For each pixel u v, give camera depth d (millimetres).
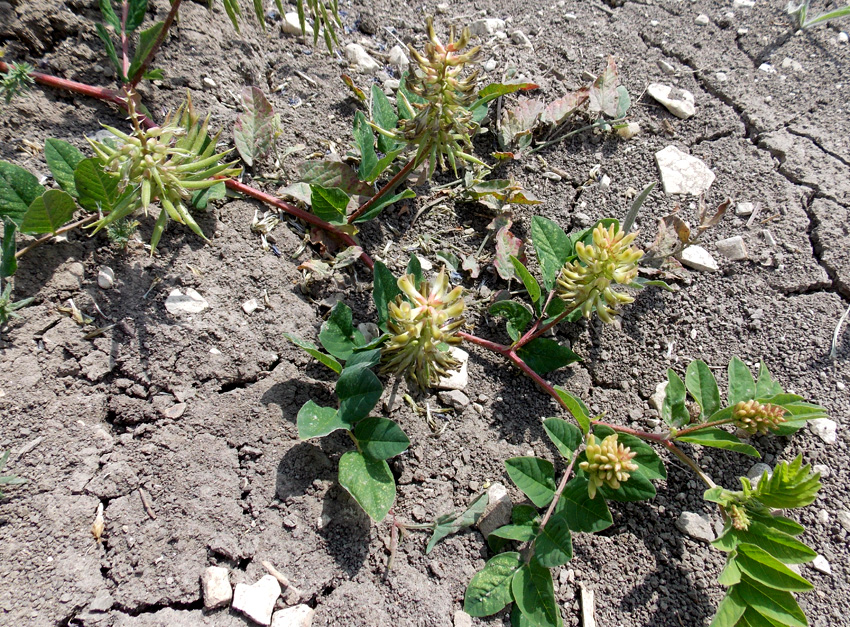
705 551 287
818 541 291
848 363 334
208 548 254
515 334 320
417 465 295
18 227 275
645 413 323
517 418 315
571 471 280
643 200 349
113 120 327
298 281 323
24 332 269
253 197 333
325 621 251
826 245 366
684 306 351
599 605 274
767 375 301
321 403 296
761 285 357
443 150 280
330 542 267
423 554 273
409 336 245
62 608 230
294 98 379
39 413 259
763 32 463
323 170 332
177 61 355
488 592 258
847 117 420
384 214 358
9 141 303
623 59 438
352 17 429
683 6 477
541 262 318
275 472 276
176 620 239
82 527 247
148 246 302
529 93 408
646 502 299
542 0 466
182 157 265
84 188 281
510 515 284
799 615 242
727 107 421
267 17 399
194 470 267
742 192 386
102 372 274
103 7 322
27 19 324
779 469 252
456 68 257
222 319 299
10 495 243
